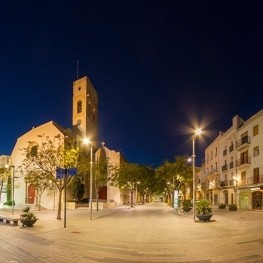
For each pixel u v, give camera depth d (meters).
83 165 33.06
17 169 49.47
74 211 40.91
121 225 21.69
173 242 13.72
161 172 60.47
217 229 18.64
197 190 87.12
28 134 50.88
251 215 32.28
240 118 54.66
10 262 9.85
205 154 78.31
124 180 60.09
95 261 10.03
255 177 45.78
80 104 64.38
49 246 12.81
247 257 10.42
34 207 44.41
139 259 10.30
